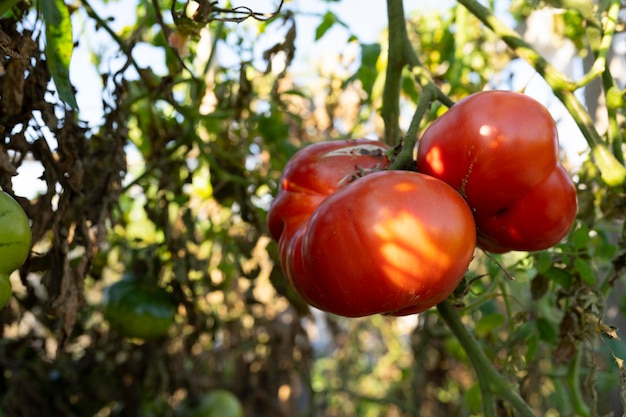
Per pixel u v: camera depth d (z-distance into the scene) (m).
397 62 0.51
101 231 0.60
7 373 0.82
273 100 0.77
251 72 0.91
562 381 0.75
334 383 1.62
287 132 0.79
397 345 1.53
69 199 0.56
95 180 0.61
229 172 0.77
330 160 0.45
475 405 0.76
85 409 0.87
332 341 1.41
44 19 0.51
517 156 0.40
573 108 0.47
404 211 0.38
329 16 0.76
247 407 1.06
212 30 0.78
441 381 1.16
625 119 0.60
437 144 0.41
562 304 0.64
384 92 0.53
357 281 0.38
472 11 0.50
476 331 0.65
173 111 0.80
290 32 0.67
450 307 0.50
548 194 0.42
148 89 0.68
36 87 0.53
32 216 0.55
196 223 0.83
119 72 0.61
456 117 0.41
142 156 0.81
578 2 0.52
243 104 0.74
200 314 0.81
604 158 0.47
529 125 0.40
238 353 1.05
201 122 0.82
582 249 0.56
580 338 0.54
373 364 1.85
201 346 0.99
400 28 0.51
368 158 0.45
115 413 0.89
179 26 0.49
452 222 0.38
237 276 1.00
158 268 0.78
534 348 0.61
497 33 0.49
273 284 0.75
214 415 0.92
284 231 0.45
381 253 0.37
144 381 0.86
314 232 0.39
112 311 0.73
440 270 0.38
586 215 0.59
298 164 0.46
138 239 0.81
